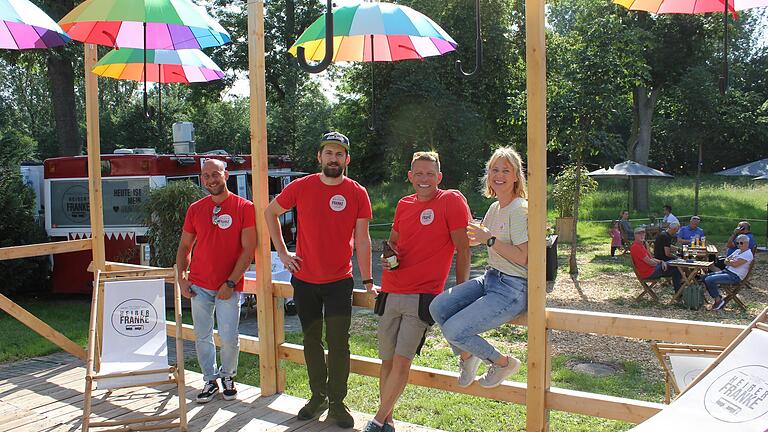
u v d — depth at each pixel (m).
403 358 4.05
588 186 19.73
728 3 3.66
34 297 12.09
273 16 28.06
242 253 4.96
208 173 4.85
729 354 3.07
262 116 4.88
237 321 5.04
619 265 15.09
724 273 10.41
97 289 5.00
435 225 3.99
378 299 4.18
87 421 4.30
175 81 6.57
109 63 5.87
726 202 27.41
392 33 4.11
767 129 38.00
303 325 4.46
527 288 3.70
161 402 5.08
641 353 7.85
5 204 11.42
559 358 7.62
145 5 4.32
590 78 13.76
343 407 4.44
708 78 27.95
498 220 3.76
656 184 33.81
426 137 24.89
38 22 4.80
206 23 4.65
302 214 4.33
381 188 27.42
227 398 5.02
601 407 3.68
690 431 2.83
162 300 5.04
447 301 3.79
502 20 24.59
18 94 43.47
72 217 11.39
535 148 3.54
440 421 5.61
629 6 4.06
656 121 36.91
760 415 2.74
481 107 25.50
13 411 4.97
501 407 5.97
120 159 10.97
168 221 10.35
